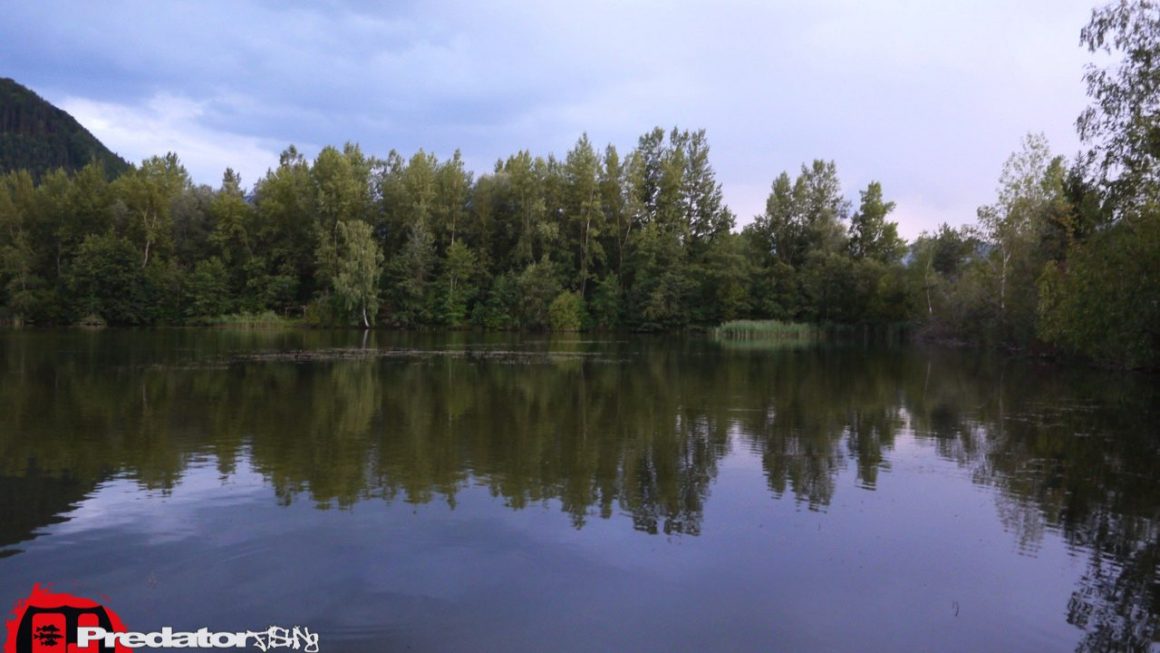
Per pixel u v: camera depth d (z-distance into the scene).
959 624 7.34
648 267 77.12
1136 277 24.84
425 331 71.94
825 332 75.75
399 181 81.88
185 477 12.20
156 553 8.68
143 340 48.19
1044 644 6.96
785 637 6.93
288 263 76.56
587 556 8.86
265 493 11.28
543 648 6.58
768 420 19.23
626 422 18.44
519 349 47.47
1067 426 19.08
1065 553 9.42
